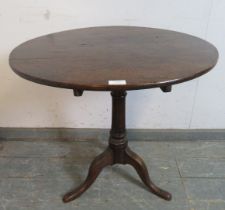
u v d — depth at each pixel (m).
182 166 1.53
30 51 1.04
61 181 1.44
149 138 1.74
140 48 1.06
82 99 1.63
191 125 1.71
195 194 1.35
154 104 1.64
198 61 0.91
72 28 1.44
